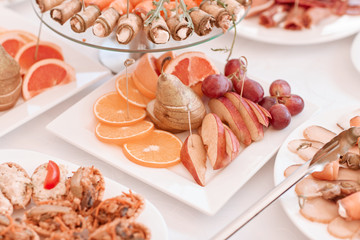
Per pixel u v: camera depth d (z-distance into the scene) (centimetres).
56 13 75
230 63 84
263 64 92
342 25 97
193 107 76
